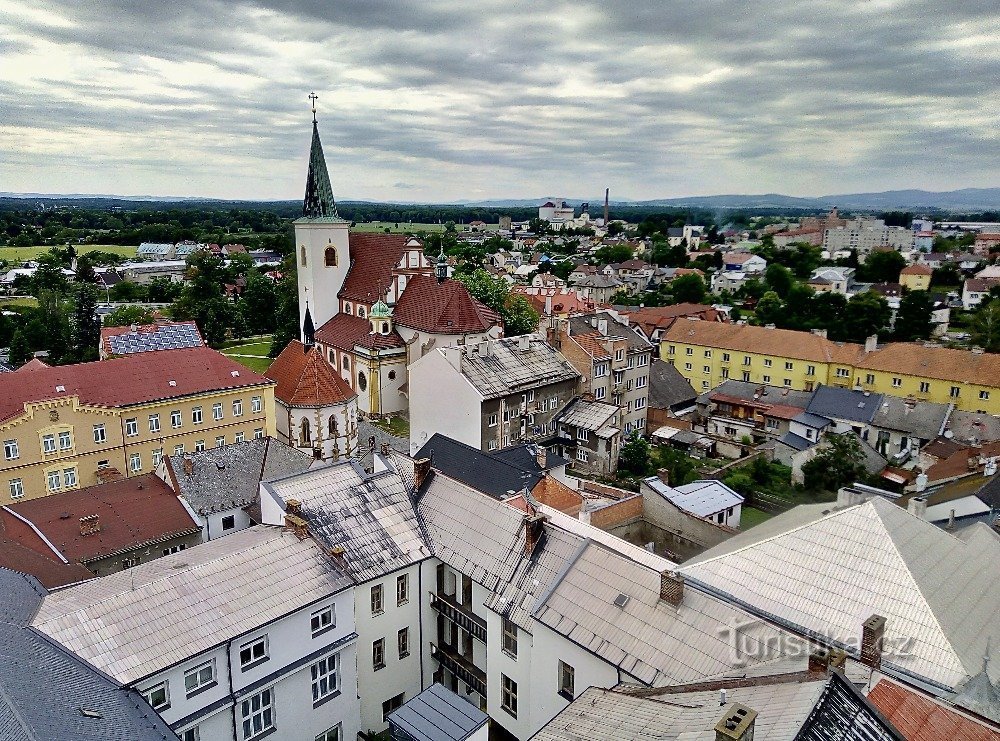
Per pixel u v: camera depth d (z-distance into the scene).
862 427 88.69
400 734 28.91
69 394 63.28
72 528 49.59
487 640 35.78
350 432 79.50
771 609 29.47
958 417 85.25
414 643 38.53
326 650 32.62
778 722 18.77
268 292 160.62
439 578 38.94
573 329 94.69
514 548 36.06
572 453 75.12
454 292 91.19
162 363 69.94
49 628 26.34
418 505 40.75
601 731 22.80
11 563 41.56
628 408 89.25
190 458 56.31
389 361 92.69
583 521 45.91
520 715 34.69
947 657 25.20
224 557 32.16
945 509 50.84
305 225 101.38
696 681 25.97
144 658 26.66
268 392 73.56
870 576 28.69
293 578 32.44
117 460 64.94
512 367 73.44
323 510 37.38
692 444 88.56
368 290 100.19
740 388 101.12
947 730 20.58
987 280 183.00
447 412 71.94
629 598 30.84
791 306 151.50
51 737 19.12
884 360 99.88
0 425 58.00
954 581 28.94
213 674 28.77
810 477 76.00
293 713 31.89
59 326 142.25
